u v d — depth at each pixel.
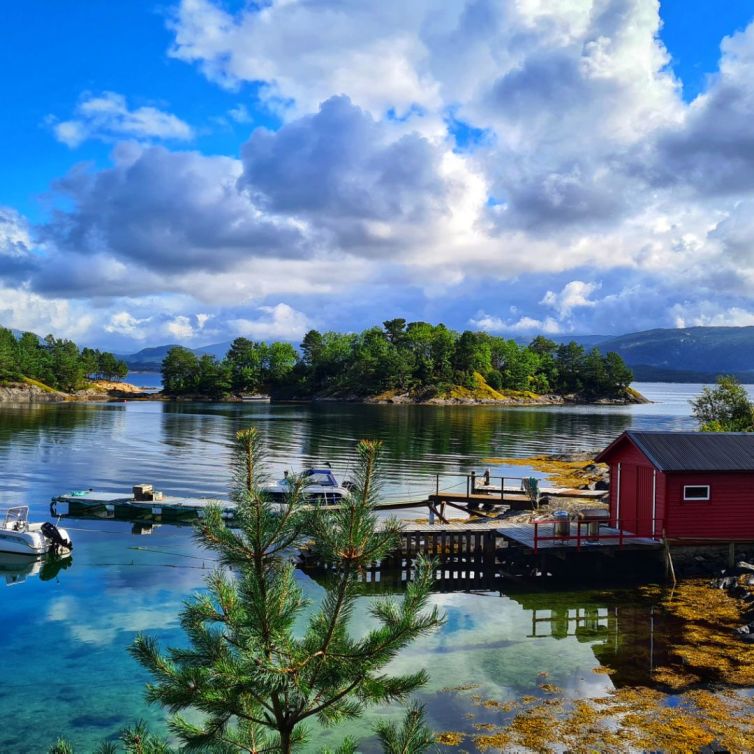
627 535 27.36
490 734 13.59
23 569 27.27
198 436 86.38
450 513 39.44
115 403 180.50
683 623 20.86
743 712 14.48
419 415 137.38
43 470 54.88
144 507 38.19
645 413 161.62
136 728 6.22
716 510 26.77
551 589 25.17
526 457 68.44
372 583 25.84
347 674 5.72
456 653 18.28
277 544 5.75
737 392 56.78
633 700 15.13
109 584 25.27
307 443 78.06
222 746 6.10
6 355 189.88
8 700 15.77
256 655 5.46
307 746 13.15
